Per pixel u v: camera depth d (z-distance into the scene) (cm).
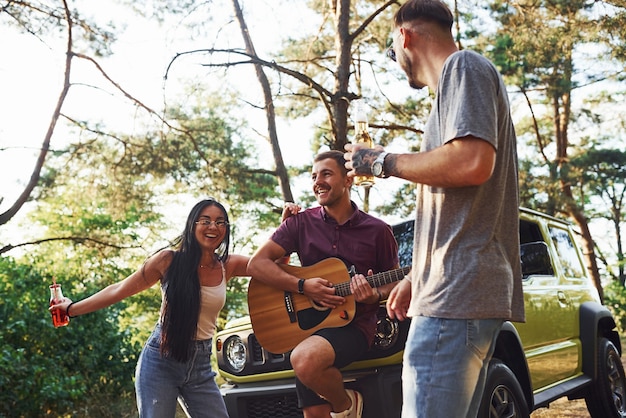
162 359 382
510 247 234
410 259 495
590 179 1845
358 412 404
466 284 219
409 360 226
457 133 214
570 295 583
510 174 235
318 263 409
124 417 852
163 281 392
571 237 659
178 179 1236
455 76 222
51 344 839
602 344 602
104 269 1777
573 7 1276
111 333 909
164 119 1226
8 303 813
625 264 3388
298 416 448
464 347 218
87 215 2006
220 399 398
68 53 1185
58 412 820
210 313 396
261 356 468
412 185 1697
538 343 505
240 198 1305
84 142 1216
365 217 418
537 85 1616
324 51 1379
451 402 218
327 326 397
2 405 749
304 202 1753
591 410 595
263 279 411
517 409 405
